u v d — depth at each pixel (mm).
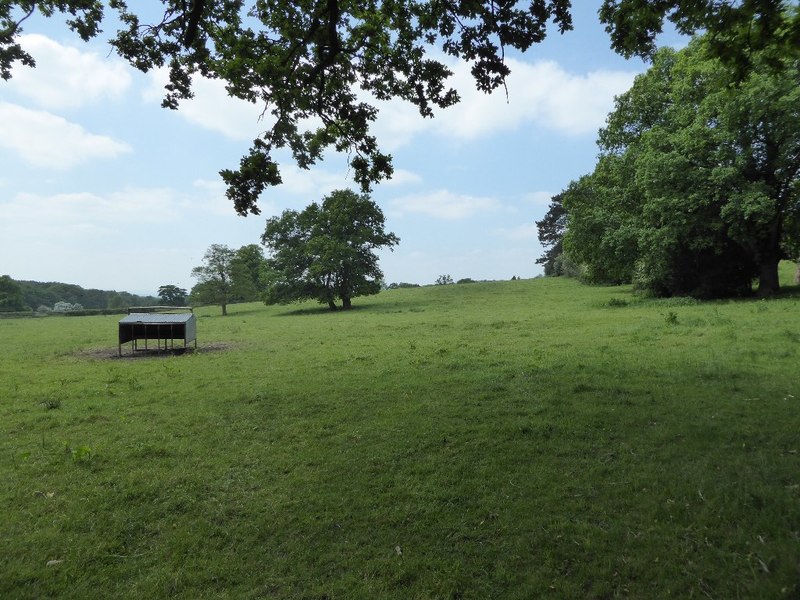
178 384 12070
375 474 5875
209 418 8656
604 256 34938
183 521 4941
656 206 26594
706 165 25875
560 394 8883
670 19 7840
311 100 10555
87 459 6602
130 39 9602
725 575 3678
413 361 13469
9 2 9234
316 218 48875
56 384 12719
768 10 7121
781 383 8586
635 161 30656
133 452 6895
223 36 9844
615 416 7395
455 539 4406
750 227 24922
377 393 9922
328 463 6277
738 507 4543
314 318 37969
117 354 19625
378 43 10016
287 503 5191
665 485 5105
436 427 7434
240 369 14109
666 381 9320
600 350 13500
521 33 8031
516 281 66375
